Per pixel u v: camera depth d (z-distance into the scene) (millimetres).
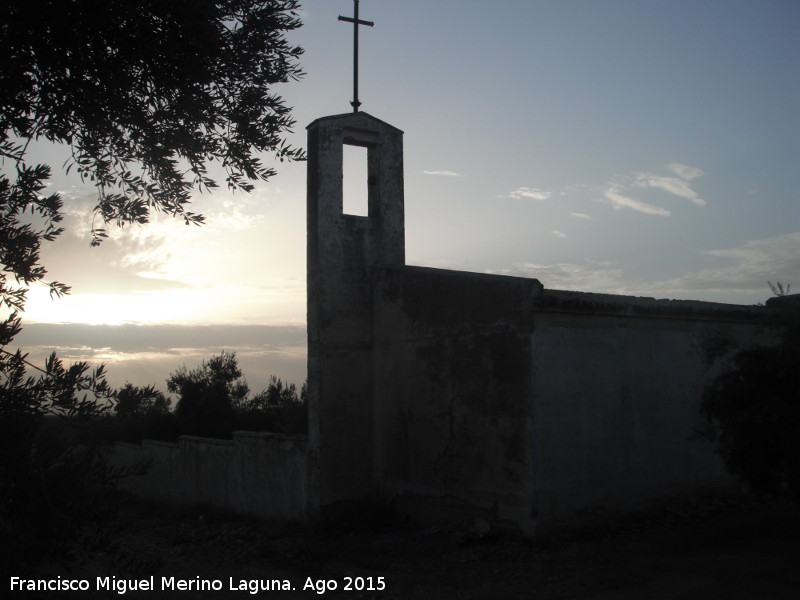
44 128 6117
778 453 8742
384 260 14172
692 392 12539
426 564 10016
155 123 6527
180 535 13398
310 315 13516
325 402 13156
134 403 4633
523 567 9328
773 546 9539
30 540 4051
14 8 5398
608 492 11141
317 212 13531
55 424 4375
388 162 14461
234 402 24812
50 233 5406
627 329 11812
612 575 8609
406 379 13008
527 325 10664
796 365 8500
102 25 5844
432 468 12289
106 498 4352
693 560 9062
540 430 10500
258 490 14555
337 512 12969
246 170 6992
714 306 13297
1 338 4359
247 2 6844
